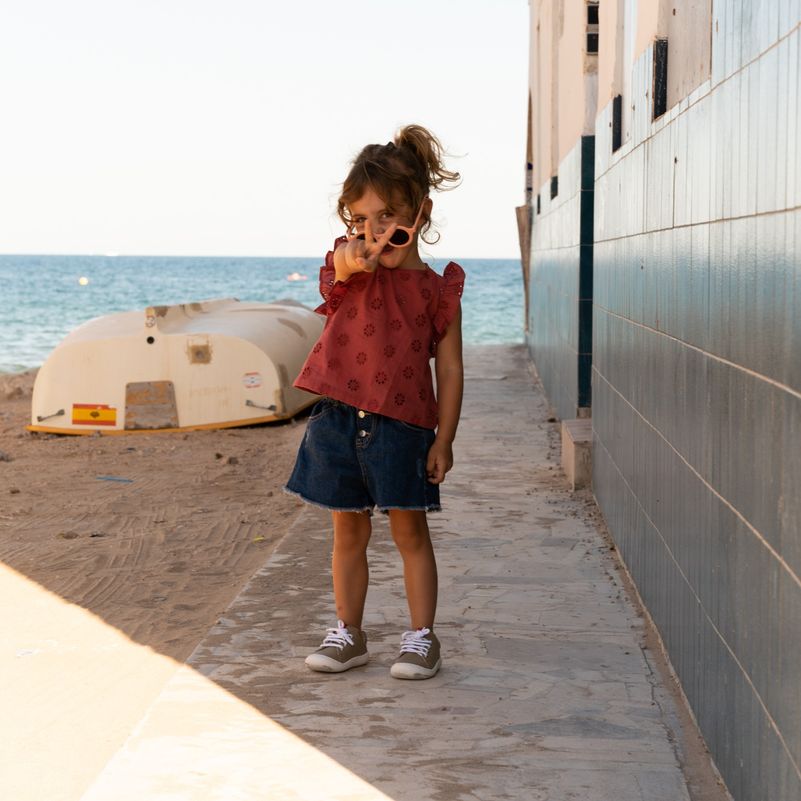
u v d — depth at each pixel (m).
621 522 5.18
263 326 11.14
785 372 2.29
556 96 11.86
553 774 2.98
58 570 5.41
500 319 38.12
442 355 3.68
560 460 7.97
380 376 3.55
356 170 3.52
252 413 10.45
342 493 3.64
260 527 6.42
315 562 5.17
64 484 7.86
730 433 2.85
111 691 3.74
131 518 6.70
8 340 28.22
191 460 8.88
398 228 3.46
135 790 2.86
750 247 2.64
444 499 6.58
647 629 4.21
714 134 3.10
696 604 3.31
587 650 3.98
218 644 4.02
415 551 3.76
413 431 3.59
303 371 3.63
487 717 3.37
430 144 3.62
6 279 95.31
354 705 3.45
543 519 6.06
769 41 2.48
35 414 10.53
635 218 4.74
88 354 10.42
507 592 4.69
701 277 3.26
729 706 2.86
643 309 4.47
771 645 2.41
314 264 188.75
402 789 2.88
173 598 4.91
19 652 4.17
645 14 4.61
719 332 2.99
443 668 3.79
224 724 3.29
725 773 2.90
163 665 4.01
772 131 2.44
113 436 10.28
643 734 3.25
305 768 3.00
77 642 4.29
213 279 101.75
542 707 3.45
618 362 5.34
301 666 3.79
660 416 4.03
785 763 2.29
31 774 3.08
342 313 3.62
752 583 2.60
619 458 5.28
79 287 79.31
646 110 4.44
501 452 8.34
